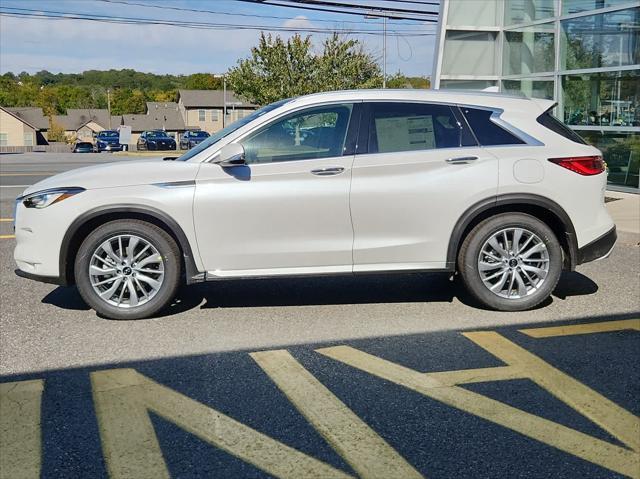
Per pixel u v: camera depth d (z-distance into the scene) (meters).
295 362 4.55
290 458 3.28
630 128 12.84
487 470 3.17
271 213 5.36
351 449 3.37
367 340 4.99
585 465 3.21
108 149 61.56
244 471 3.17
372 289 6.48
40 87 139.25
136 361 4.58
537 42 15.02
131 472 3.17
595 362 4.52
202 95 90.25
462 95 5.71
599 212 5.69
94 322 5.47
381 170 5.42
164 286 5.47
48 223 5.32
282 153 5.45
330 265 5.49
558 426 3.60
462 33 15.93
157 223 5.45
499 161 5.50
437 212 5.46
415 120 5.57
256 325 5.38
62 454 3.34
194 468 3.20
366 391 4.06
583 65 13.82
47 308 5.89
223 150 5.24
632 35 12.62
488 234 5.55
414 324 5.38
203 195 5.32
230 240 5.38
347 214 5.41
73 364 4.54
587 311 5.71
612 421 3.66
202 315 5.65
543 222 5.60
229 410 3.81
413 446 3.39
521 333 5.13
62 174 5.77
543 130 5.67
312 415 3.74
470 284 5.63
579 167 5.59
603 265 7.56
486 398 3.95
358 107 5.54
